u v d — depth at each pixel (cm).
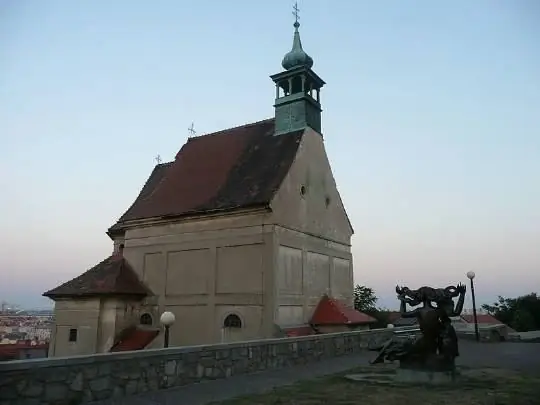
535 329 4522
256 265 2108
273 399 916
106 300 2342
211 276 2233
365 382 1119
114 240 2848
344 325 2208
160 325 2345
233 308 2130
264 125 2764
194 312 2253
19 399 742
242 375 1191
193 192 2544
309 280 2341
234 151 2702
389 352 1229
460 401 887
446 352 1174
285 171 2292
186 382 1042
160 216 2447
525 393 964
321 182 2619
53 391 790
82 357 845
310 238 2409
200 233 2323
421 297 1229
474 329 2622
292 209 2280
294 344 1430
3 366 729
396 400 902
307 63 2714
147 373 959
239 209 2178
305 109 2575
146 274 2483
